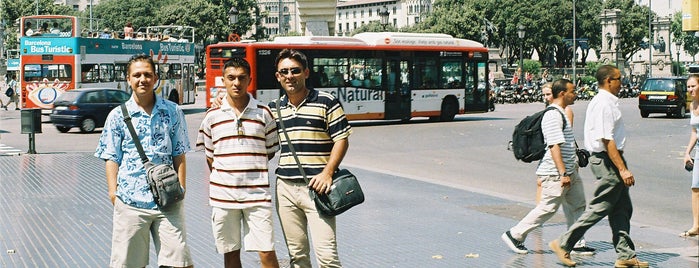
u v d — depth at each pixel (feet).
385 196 45.06
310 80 95.45
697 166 33.14
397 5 614.75
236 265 22.24
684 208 42.19
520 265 28.53
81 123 90.33
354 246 31.89
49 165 59.77
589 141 27.32
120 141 20.43
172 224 20.31
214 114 21.54
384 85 101.81
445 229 35.37
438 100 107.65
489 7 309.22
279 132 21.68
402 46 103.35
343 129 21.38
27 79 107.55
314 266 28.58
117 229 20.38
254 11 336.29
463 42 110.42
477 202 42.96
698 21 45.14
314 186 20.97
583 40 297.94
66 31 122.62
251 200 21.35
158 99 20.76
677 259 29.27
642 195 46.55
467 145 76.74
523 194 47.39
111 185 20.40
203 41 308.40
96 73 111.14
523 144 29.50
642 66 326.24
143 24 336.70
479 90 112.27
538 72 280.92
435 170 58.70
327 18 118.21
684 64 367.86
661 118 119.14
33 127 67.82
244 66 21.26
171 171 19.98
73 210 40.14
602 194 27.32
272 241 21.50
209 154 21.75
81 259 29.60
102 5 346.13
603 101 26.86
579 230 27.78
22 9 287.89
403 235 34.04
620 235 27.48
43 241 32.78
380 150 72.49
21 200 43.27
